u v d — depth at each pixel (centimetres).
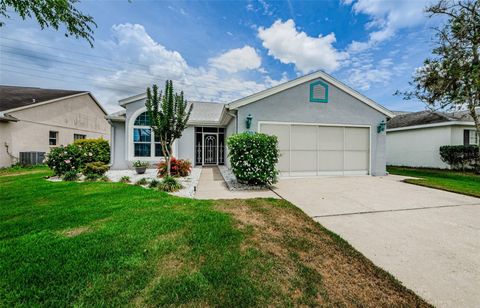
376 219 414
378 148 961
